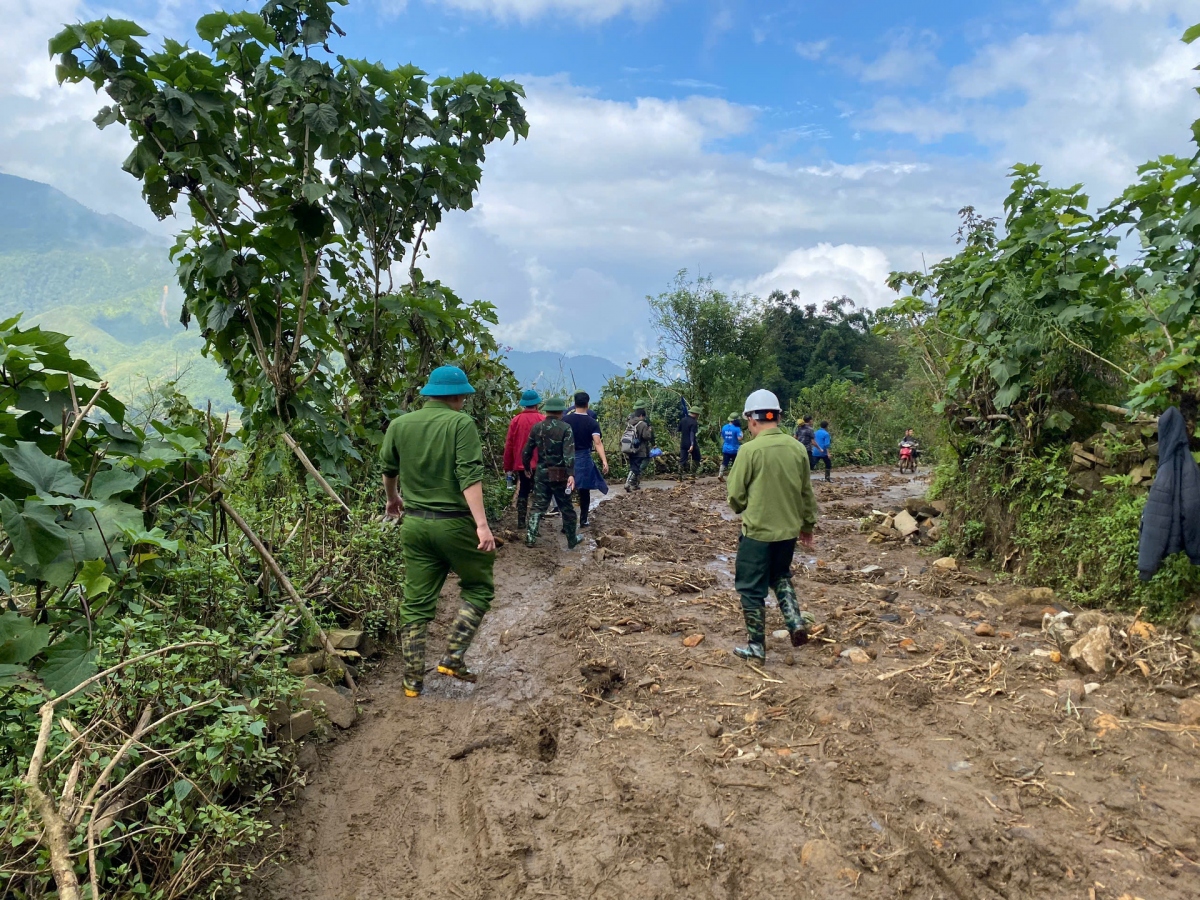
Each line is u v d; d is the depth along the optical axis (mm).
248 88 5664
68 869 2020
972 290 7453
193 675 3123
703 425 21250
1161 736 3682
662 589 6891
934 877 2861
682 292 23984
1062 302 6379
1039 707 4074
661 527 10523
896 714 4125
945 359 8609
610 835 3215
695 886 2900
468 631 4730
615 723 4191
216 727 2748
